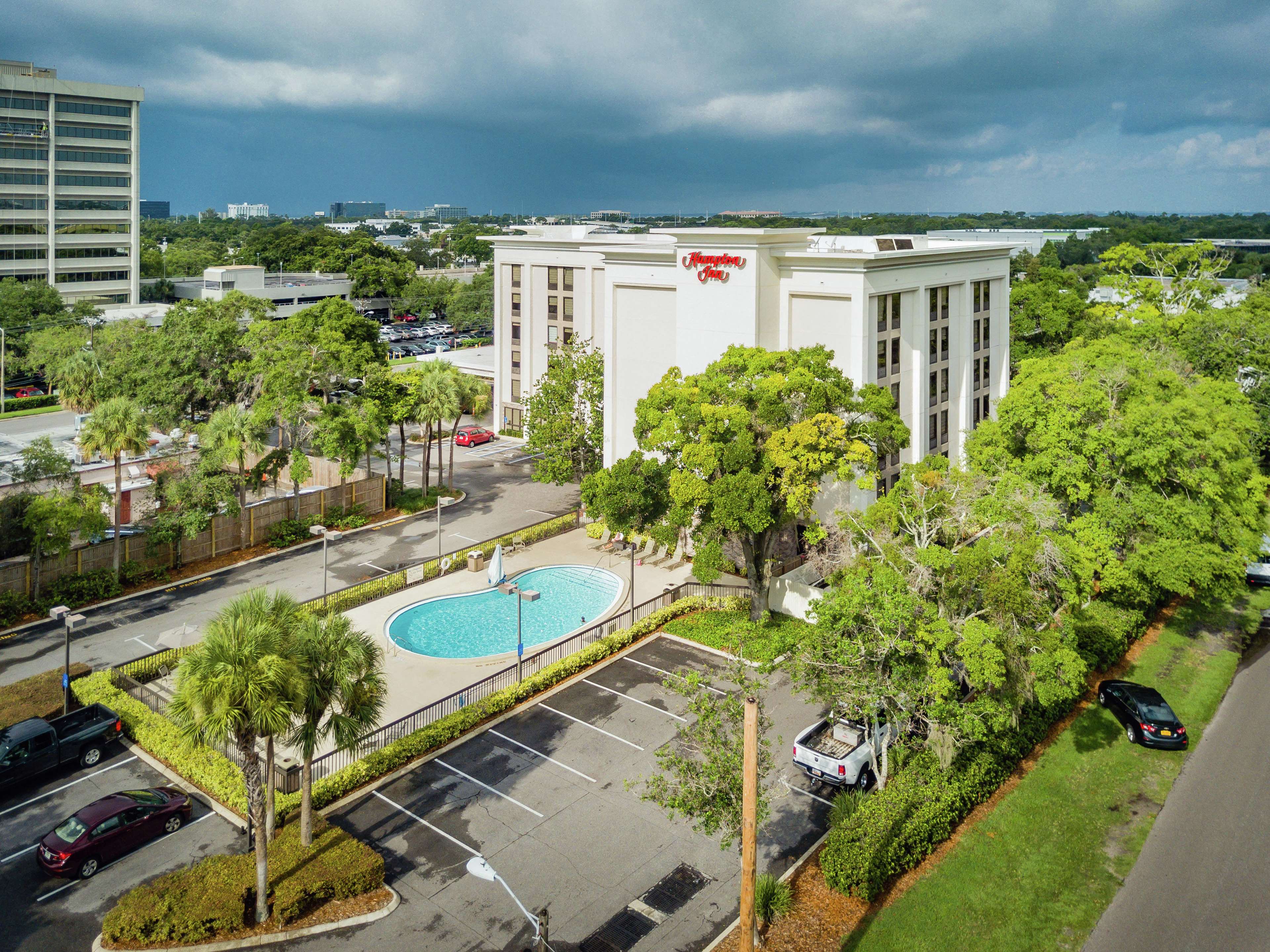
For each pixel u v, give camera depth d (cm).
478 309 15350
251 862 2781
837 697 2933
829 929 2620
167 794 3145
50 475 5003
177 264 19400
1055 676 3009
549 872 2891
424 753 3562
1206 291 8062
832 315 5297
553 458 6266
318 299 16188
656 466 4612
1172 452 4203
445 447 8569
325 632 2773
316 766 3375
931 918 2667
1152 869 2902
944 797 3036
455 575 5434
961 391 6316
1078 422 4356
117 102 14462
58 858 2809
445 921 2670
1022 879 2853
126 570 5178
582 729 3762
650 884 2834
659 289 5859
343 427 6088
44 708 3816
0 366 9581
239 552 5734
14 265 13775
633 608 4628
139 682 3981
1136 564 4109
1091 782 3388
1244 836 3067
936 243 6481
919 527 3584
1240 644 4625
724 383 4481
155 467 6112
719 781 2531
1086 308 7644
